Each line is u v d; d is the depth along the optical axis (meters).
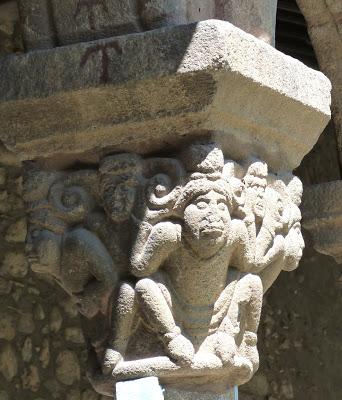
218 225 5.18
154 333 5.30
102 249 5.40
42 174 5.59
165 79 5.20
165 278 5.31
